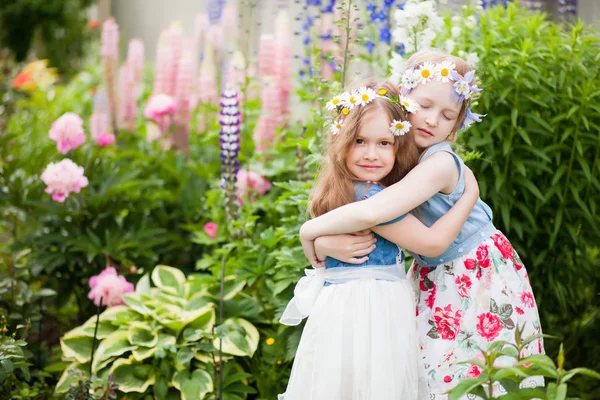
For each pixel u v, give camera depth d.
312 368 2.23
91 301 3.76
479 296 2.25
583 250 3.29
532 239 3.11
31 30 10.12
